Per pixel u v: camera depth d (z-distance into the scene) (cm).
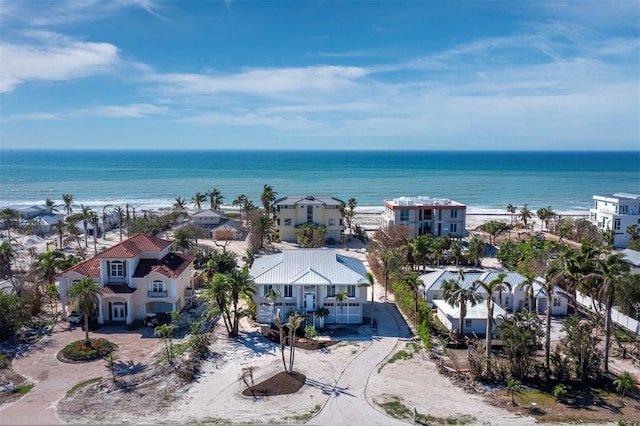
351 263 6806
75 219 12388
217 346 5456
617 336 5650
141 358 5109
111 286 6088
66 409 4103
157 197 19750
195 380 4666
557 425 3969
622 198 10869
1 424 3856
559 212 16312
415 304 6138
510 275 6850
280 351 5338
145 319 6091
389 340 5669
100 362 5009
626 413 4153
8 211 12244
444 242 9094
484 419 4053
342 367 4969
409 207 10825
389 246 9581
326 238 11350
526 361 4712
